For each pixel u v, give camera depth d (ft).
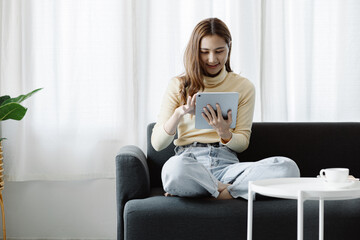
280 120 10.28
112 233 10.52
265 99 10.29
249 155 8.96
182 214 6.80
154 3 10.21
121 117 10.25
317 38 10.36
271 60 10.30
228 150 8.25
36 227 10.53
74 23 10.17
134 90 10.28
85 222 10.53
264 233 6.77
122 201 7.41
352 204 6.88
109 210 10.50
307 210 6.77
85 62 10.22
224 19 10.26
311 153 8.92
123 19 10.21
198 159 8.15
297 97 10.37
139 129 10.30
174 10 10.18
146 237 6.81
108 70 10.23
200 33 8.26
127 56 10.23
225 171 7.93
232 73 8.78
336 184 5.92
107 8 10.21
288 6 10.36
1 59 10.22
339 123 9.05
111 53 10.23
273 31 10.29
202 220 6.79
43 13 10.19
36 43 10.23
